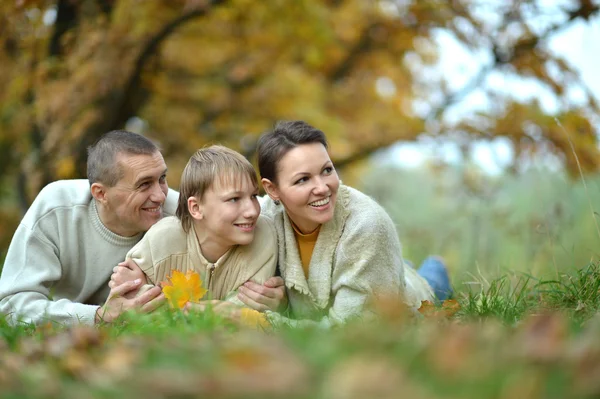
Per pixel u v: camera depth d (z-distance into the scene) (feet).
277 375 5.59
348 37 40.83
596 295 12.63
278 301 12.79
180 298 12.00
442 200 39.27
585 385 5.18
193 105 40.73
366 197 13.17
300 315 12.92
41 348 8.89
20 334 10.97
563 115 31.68
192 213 12.86
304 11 34.91
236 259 13.06
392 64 42.75
